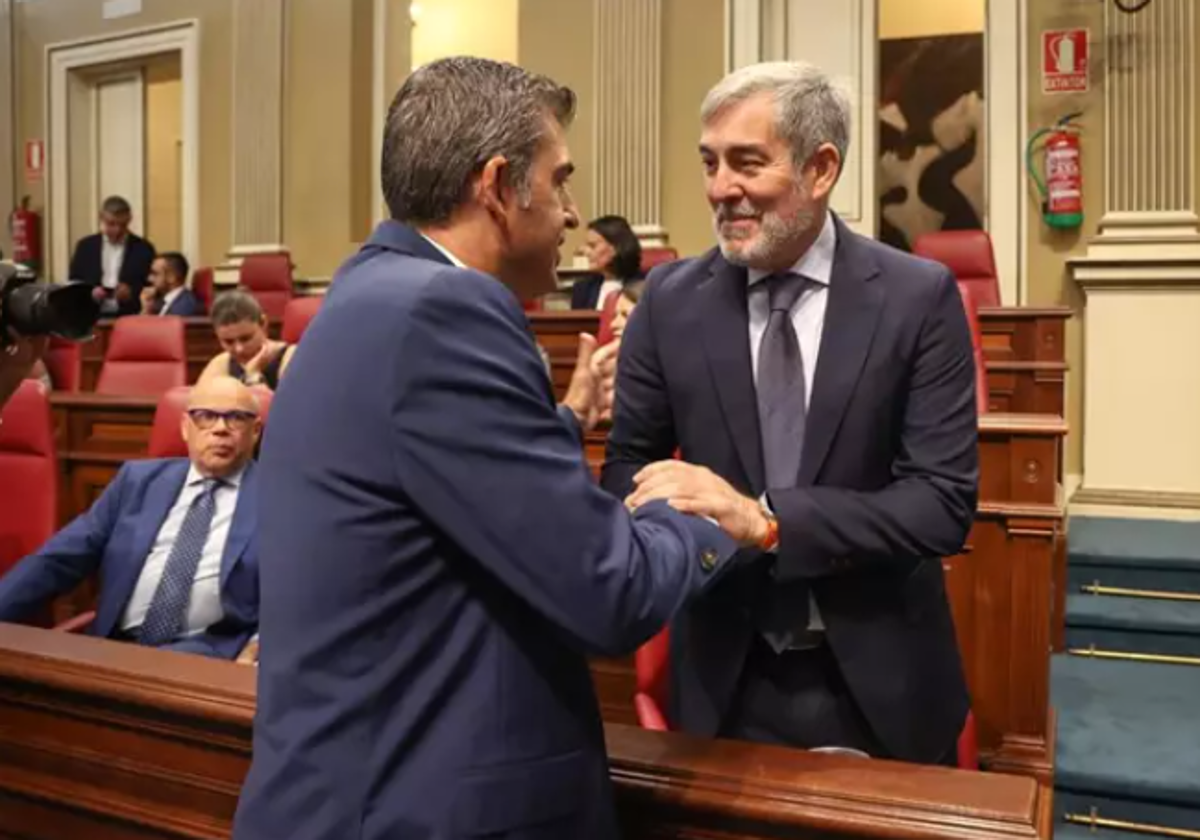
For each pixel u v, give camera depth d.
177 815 1.42
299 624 0.98
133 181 8.97
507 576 0.95
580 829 1.02
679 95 6.59
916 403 1.42
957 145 8.22
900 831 1.05
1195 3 5.29
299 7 7.73
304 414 1.00
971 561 2.49
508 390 0.96
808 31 6.33
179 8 8.28
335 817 0.96
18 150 9.14
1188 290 5.10
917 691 1.46
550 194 1.08
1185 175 5.30
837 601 1.44
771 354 1.46
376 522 0.96
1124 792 2.55
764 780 1.14
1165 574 3.70
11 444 2.98
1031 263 5.71
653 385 1.56
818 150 1.36
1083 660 3.40
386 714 0.97
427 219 1.07
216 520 2.71
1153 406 5.15
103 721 1.48
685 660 1.51
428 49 10.32
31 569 2.64
